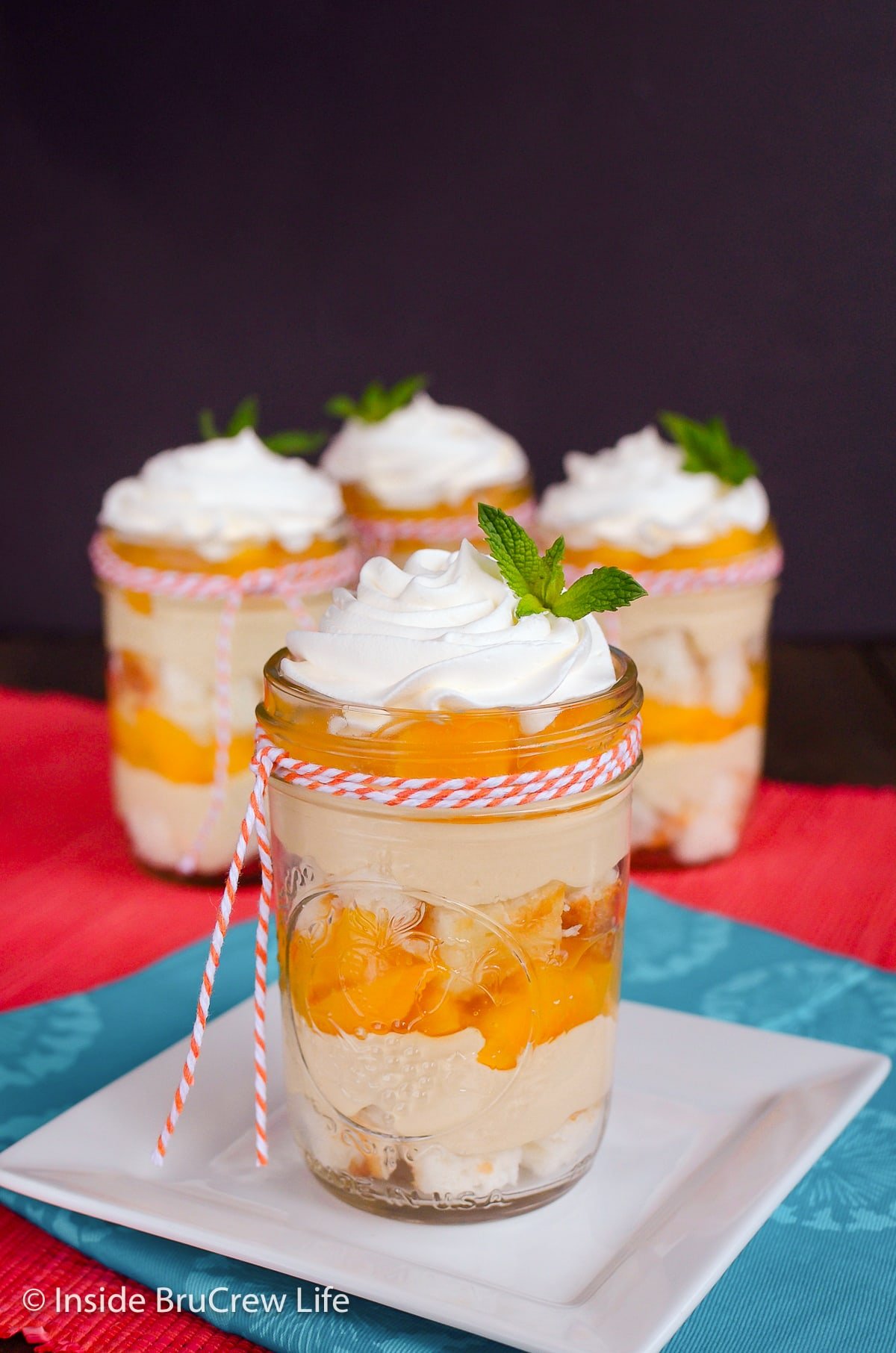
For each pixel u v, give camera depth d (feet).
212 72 4.22
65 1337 1.57
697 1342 1.54
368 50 4.18
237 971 2.12
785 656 4.01
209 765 2.44
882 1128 1.82
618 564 2.45
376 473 3.03
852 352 4.26
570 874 1.59
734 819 2.54
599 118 4.18
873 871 2.53
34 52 4.21
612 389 4.39
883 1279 1.61
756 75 4.09
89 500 4.54
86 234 4.34
